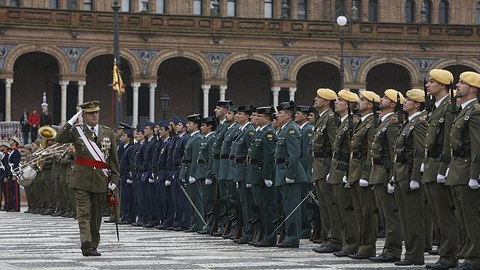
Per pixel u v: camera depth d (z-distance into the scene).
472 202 35.03
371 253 40.38
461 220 35.88
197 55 146.62
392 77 160.75
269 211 46.25
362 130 40.91
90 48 142.38
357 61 151.38
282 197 45.91
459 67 157.62
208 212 53.88
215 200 53.25
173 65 155.38
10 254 41.00
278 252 43.09
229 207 49.47
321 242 48.78
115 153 41.31
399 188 38.25
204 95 147.25
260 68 157.50
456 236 36.72
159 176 59.00
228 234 50.84
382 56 151.88
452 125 35.47
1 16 138.38
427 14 162.25
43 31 140.12
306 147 50.88
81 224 40.09
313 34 149.38
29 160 80.88
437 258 41.69
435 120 36.66
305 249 44.97
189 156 55.91
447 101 36.62
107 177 40.91
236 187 48.56
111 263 36.94
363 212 40.47
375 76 159.88
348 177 40.97
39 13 139.88
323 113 44.03
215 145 51.81
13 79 144.12
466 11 162.88
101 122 152.00
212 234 53.09
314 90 159.38
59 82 141.88
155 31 144.38
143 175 61.06
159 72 155.12
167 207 58.94
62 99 141.62
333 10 160.00
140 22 144.00
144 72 144.62
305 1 159.38
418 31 152.75
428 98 37.56
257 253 42.31
